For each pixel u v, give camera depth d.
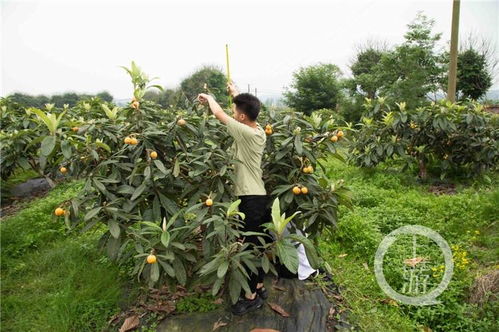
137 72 2.61
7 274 3.10
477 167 5.29
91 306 2.57
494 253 3.10
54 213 2.35
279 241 2.07
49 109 4.96
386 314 2.53
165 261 2.14
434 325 2.47
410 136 5.47
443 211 4.00
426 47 9.91
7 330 2.46
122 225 2.31
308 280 2.80
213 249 2.24
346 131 3.15
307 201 2.61
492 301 2.47
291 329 2.32
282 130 2.75
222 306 2.51
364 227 3.57
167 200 2.42
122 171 2.54
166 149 2.56
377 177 5.40
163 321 2.40
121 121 2.74
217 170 2.39
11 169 4.63
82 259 3.19
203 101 2.53
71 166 2.50
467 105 5.59
